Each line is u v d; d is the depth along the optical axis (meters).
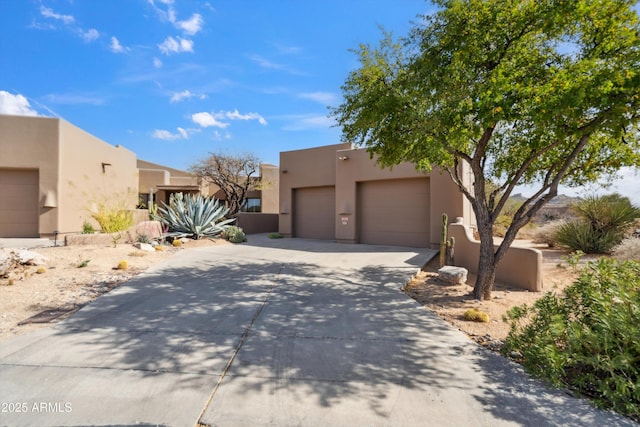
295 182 17.00
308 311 5.06
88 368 3.12
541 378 3.06
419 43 6.00
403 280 7.15
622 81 4.00
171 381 2.91
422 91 5.50
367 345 3.81
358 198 13.92
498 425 2.39
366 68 6.76
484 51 5.64
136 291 5.97
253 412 2.48
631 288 3.39
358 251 11.38
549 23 4.79
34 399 2.60
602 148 6.23
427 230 12.36
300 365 3.28
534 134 5.79
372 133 6.86
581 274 4.04
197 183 25.23
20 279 6.19
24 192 12.77
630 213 10.16
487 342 3.96
